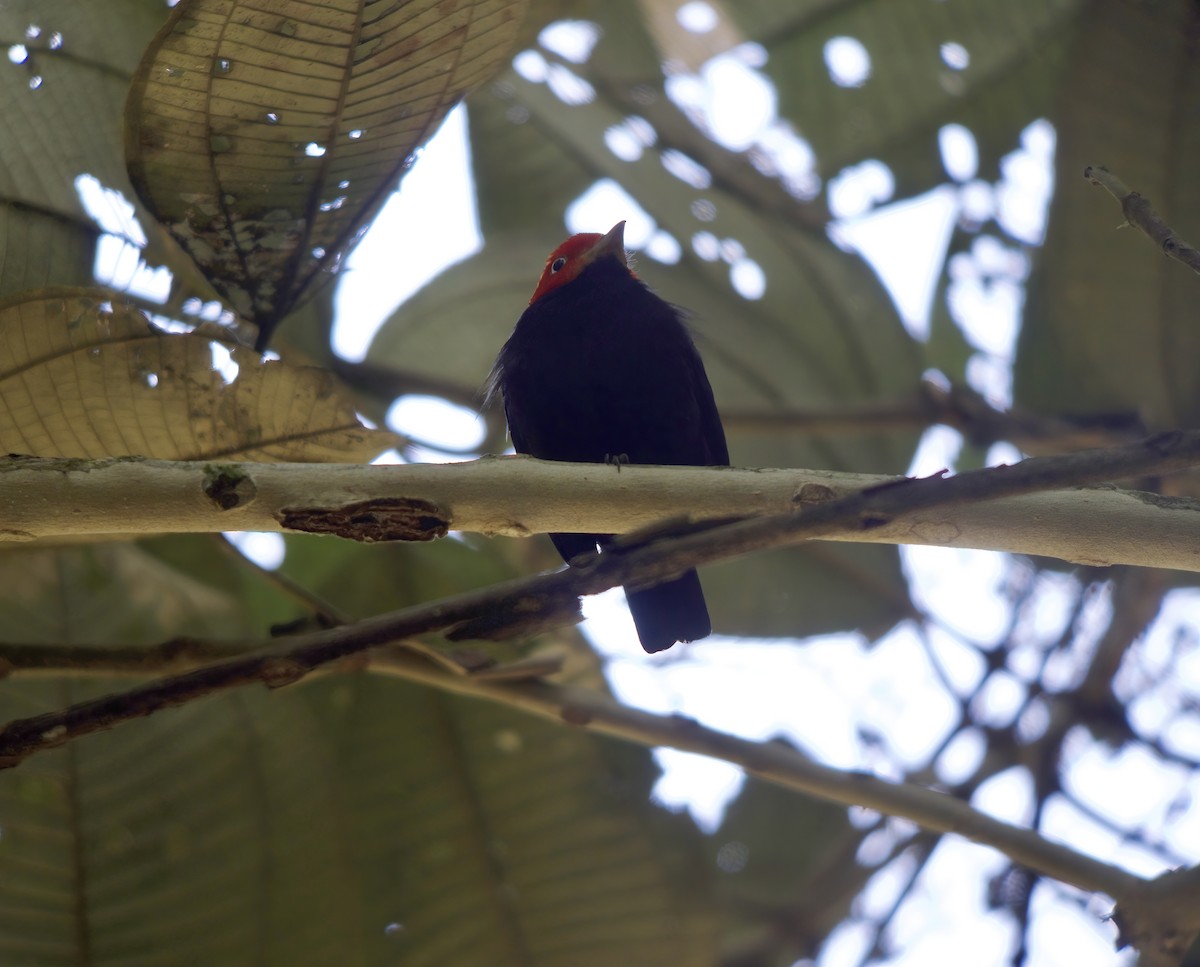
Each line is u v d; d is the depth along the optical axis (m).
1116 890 3.88
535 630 2.80
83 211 3.56
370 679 5.39
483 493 2.86
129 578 5.11
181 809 4.99
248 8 2.87
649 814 5.50
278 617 5.71
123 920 4.84
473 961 5.31
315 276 3.51
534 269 6.97
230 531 2.87
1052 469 2.60
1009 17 7.62
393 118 3.20
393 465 2.86
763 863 7.78
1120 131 5.71
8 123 3.47
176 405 3.30
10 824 4.80
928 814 4.11
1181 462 2.57
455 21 3.00
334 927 5.06
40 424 3.28
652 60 7.91
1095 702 6.86
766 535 2.70
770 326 7.61
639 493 2.87
